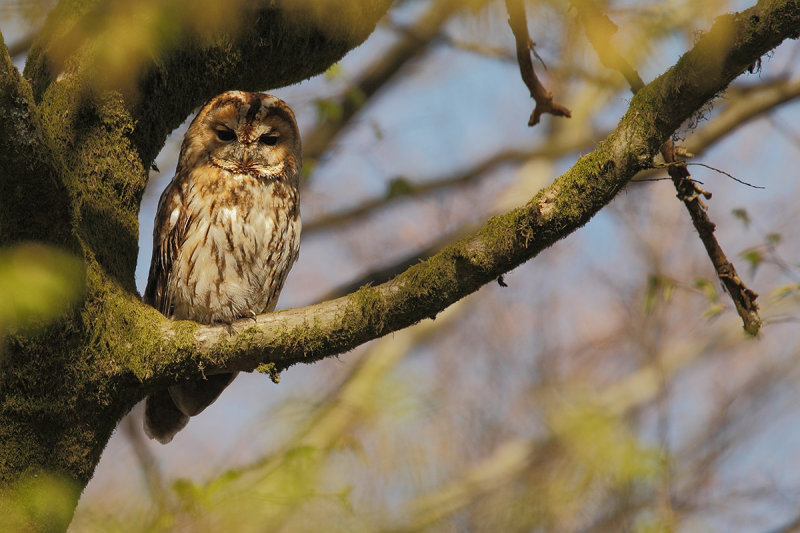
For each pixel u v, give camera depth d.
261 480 8.62
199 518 7.96
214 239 10.70
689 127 7.85
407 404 12.93
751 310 7.94
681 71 6.46
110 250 6.97
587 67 8.73
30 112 5.78
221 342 6.90
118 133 7.14
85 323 6.51
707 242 7.98
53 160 5.98
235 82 7.77
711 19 6.39
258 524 8.29
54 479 6.46
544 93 9.60
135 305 6.96
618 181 6.59
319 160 17.23
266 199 11.02
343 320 6.90
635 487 14.16
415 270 6.87
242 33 7.53
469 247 6.71
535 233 6.61
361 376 19.53
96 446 6.80
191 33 7.34
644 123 6.56
